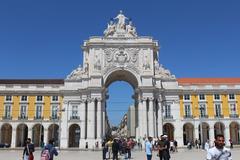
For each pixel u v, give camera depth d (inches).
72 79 1341.0
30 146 358.0
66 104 1322.6
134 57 1321.4
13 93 1339.8
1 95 1338.6
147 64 1307.8
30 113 1327.5
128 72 1318.9
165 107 1333.7
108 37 1330.0
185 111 1333.7
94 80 1280.8
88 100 1279.5
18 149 1124.5
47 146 310.8
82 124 1282.0
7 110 1326.3
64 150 1080.8
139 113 1268.5
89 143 1225.4
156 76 1328.7
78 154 816.9
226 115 1326.3
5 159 601.0
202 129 1341.0
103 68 1307.8
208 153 164.6
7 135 1365.7
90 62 1311.5
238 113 1328.7
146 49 1325.0
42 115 1326.3
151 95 1269.7
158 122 1290.6
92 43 1320.1
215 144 165.8
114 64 1312.7
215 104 1337.4
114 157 569.6
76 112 1317.7
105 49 1323.8
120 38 1332.4
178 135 1306.6
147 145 427.8
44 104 1338.6
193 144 1289.4
